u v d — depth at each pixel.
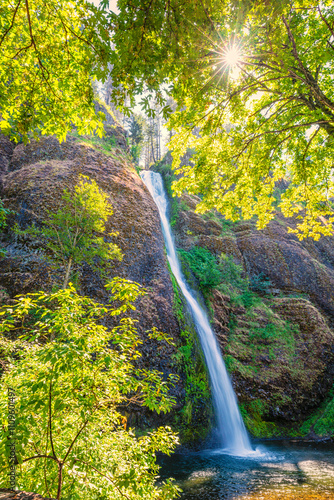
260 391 15.83
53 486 2.67
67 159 16.31
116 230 14.69
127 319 3.01
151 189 29.03
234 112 8.13
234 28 4.14
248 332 18.34
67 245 9.87
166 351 12.80
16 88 4.36
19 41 4.01
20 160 15.99
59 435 2.94
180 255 21.03
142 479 2.89
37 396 2.25
